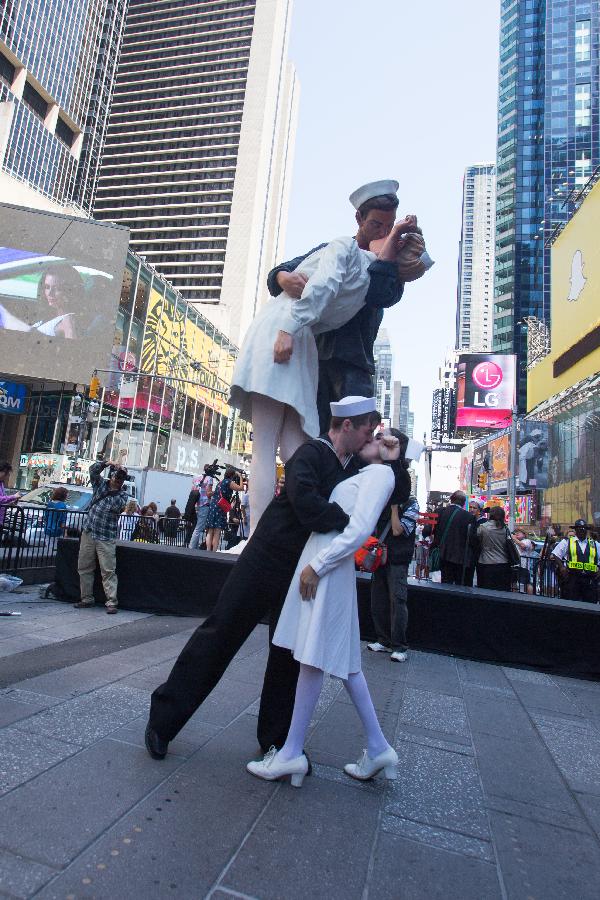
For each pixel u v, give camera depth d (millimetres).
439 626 6406
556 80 87000
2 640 5090
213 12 128875
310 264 4133
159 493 22156
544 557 10883
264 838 2199
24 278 32812
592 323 31875
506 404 57469
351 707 4098
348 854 2162
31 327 32688
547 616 6152
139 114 128375
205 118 124250
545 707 4633
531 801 2830
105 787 2445
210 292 115250
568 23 87625
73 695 3592
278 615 3027
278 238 133375
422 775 3018
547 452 39812
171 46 130750
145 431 38406
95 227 34219
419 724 3879
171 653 4887
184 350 44875
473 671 5699
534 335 46469
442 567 8281
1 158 78438
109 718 3238
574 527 9766
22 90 88812
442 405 79438
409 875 2074
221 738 3158
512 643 6188
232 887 1884
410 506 5883
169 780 2576
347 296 3930
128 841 2066
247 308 112938
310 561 2629
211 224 118312
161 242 119688
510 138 95438
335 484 2846
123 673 4176
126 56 132250
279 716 2932
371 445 2838
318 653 2543
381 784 2840
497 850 2322
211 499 12805
